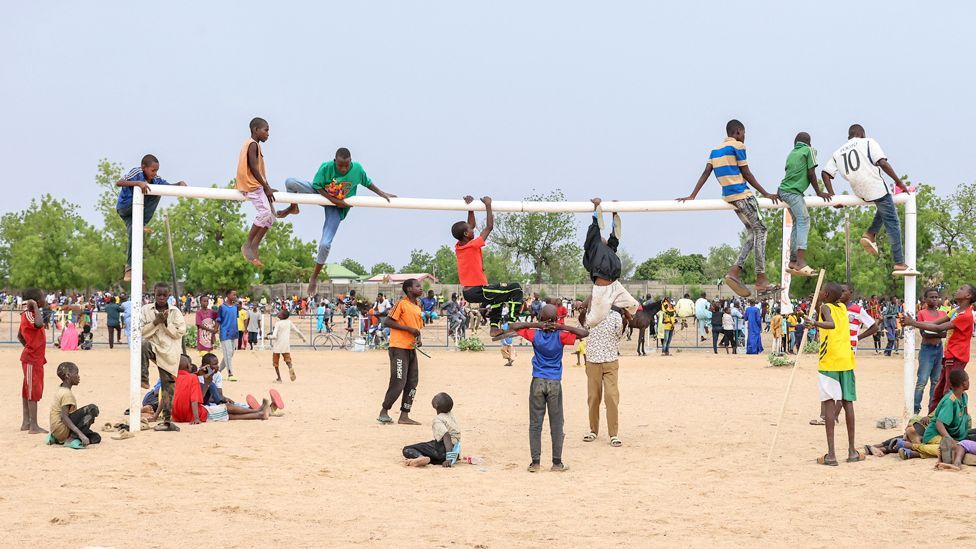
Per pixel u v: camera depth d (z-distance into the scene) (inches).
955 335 431.5
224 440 451.2
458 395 687.7
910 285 506.9
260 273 3041.3
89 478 353.1
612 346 456.8
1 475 358.0
